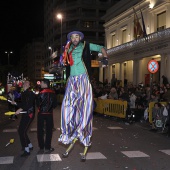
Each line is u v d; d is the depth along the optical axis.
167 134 11.23
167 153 8.00
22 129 7.36
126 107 15.05
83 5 62.88
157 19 28.05
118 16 36.22
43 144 7.99
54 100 7.89
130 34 33.62
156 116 11.96
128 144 9.17
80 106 5.64
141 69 30.75
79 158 7.24
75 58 5.67
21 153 7.75
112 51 37.78
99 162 6.92
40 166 6.54
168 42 25.11
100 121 15.44
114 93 18.08
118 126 13.50
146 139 10.19
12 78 44.81
